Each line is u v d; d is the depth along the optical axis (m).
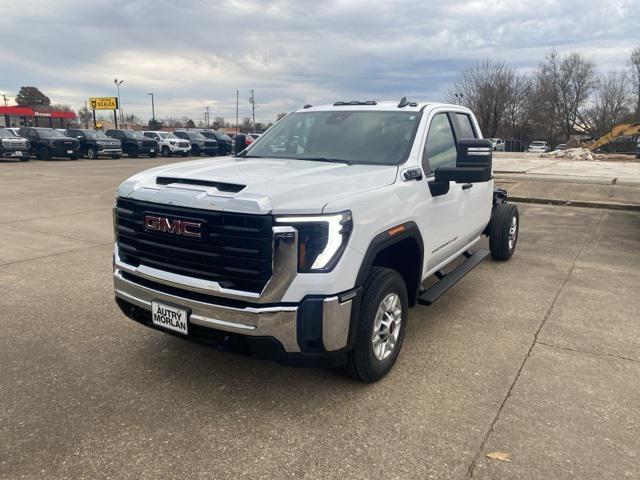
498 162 30.81
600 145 46.31
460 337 4.54
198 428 3.14
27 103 114.75
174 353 4.15
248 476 2.72
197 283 3.21
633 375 3.87
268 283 3.03
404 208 3.79
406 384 3.70
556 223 10.35
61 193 13.70
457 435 3.09
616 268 6.90
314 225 3.04
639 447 3.01
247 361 4.03
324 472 2.76
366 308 3.41
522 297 5.66
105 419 3.22
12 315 4.89
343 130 4.62
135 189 3.50
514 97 68.25
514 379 3.78
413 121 4.50
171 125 114.38
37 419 3.20
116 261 3.71
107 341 4.35
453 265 6.75
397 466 2.81
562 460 2.88
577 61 79.44
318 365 3.19
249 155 4.78
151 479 2.69
